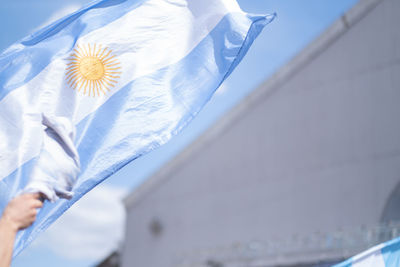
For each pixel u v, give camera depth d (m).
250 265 17.70
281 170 18.75
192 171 21.25
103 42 3.82
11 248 1.78
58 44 3.72
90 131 3.62
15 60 3.59
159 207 21.98
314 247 16.25
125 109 3.71
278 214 18.48
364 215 16.69
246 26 3.98
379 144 16.88
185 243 20.80
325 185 17.67
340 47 18.12
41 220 3.26
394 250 4.07
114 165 3.58
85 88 3.68
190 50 3.96
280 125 19.08
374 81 17.30
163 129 3.72
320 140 18.06
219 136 20.64
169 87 3.84
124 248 22.66
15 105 3.45
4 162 3.14
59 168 2.43
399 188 16.34
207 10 4.04
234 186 19.86
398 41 17.05
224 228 19.77
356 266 4.02
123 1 3.96
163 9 4.03
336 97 17.98
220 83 3.90
